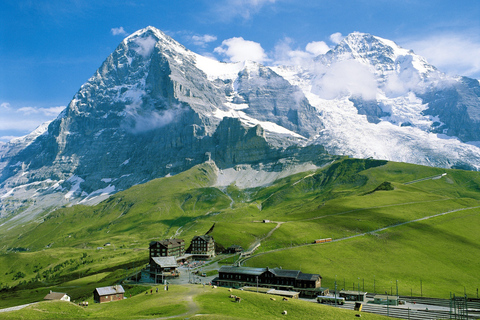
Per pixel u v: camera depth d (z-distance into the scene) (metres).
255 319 124.06
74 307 137.25
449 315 168.00
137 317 120.88
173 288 168.75
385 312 171.25
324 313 137.75
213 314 118.31
